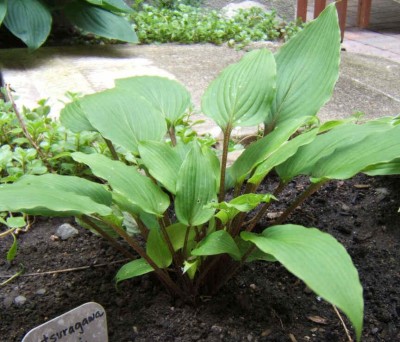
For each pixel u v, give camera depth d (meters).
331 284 0.33
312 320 0.50
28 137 0.69
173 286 0.50
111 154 0.62
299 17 1.66
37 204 0.39
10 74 1.15
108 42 1.46
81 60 1.27
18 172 0.64
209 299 0.51
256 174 0.45
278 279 0.55
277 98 0.53
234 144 0.78
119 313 0.50
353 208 0.68
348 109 1.01
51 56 1.30
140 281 0.54
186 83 1.12
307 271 0.34
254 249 0.48
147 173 0.53
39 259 0.58
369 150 0.44
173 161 0.49
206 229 0.51
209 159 0.52
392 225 0.64
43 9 1.31
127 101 0.55
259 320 0.50
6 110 0.83
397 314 0.51
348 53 1.49
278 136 0.48
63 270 0.56
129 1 1.75
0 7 1.23
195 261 0.45
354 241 0.62
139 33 1.48
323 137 0.49
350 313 0.32
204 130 0.84
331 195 0.70
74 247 0.60
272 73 0.52
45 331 0.40
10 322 0.49
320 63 0.53
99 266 0.56
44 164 0.69
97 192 0.48
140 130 0.53
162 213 0.45
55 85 1.08
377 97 1.08
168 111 0.58
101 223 0.56
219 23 1.56
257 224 0.63
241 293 0.53
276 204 0.68
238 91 0.52
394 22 1.99
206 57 1.34
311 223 0.64
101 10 1.39
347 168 0.43
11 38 1.46
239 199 0.42
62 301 0.52
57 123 0.75
